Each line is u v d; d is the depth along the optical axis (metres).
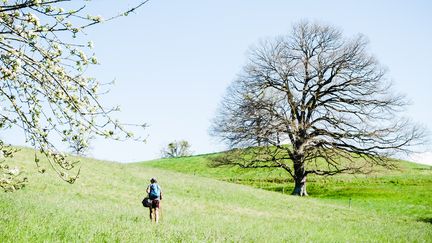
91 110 5.28
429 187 54.62
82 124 5.26
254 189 45.47
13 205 13.46
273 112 45.34
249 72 48.25
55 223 10.33
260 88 47.72
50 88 5.18
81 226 10.42
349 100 45.94
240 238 13.39
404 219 34.81
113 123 5.35
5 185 6.61
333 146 45.75
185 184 40.34
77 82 5.37
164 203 28.66
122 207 22.11
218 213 27.48
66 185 27.67
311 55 48.56
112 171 40.44
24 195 18.92
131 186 33.59
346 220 30.94
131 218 16.52
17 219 9.87
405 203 45.16
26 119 5.35
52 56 5.29
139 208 23.59
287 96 46.34
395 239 20.44
